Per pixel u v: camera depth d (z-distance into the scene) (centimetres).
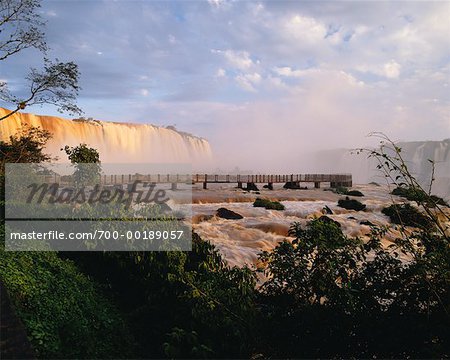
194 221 2011
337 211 2820
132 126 9050
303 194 3928
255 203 2834
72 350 511
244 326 502
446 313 376
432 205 389
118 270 775
